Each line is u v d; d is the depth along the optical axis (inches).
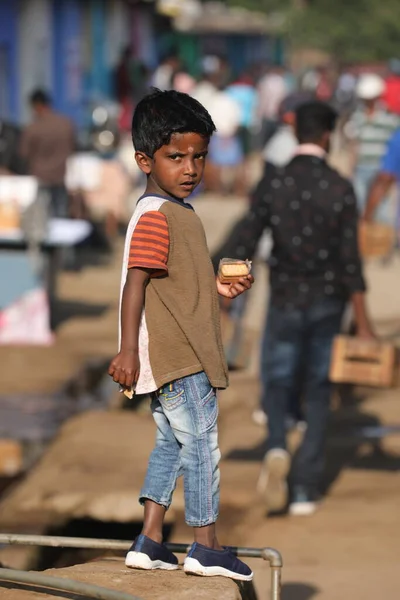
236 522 617.3
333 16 4785.9
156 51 3494.1
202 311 343.6
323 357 603.2
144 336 343.0
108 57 2687.0
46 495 661.3
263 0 4992.6
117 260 1565.0
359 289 593.6
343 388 845.8
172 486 357.4
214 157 2155.5
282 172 597.3
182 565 369.7
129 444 764.6
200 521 350.6
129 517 653.3
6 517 647.1
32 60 2161.7
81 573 354.9
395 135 927.0
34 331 1102.4
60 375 978.7
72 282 1403.8
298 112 601.9
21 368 995.3
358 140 1370.6
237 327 767.1
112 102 2456.9
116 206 1628.9
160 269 339.6
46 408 881.5
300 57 4938.5
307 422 619.2
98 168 1621.6
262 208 598.9
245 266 353.4
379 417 812.0
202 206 1987.0
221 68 2696.9
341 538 589.0
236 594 340.2
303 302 594.2
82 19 2468.0
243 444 751.1
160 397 348.2
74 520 653.3
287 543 586.9
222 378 346.3
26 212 1093.1
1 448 780.0
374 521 613.0
